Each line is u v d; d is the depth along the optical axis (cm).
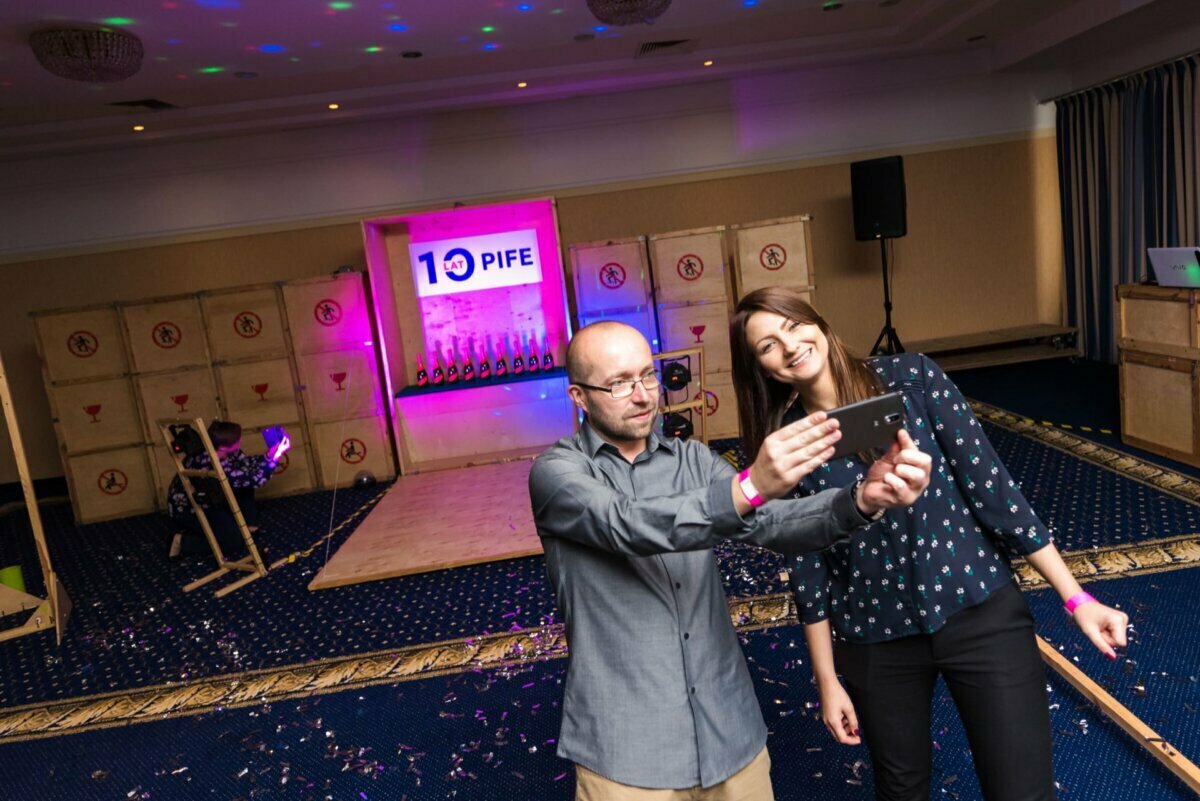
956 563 159
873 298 862
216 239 805
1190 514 418
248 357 695
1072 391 715
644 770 144
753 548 457
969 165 843
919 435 161
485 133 804
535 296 745
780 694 311
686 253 682
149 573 555
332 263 812
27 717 371
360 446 714
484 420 737
